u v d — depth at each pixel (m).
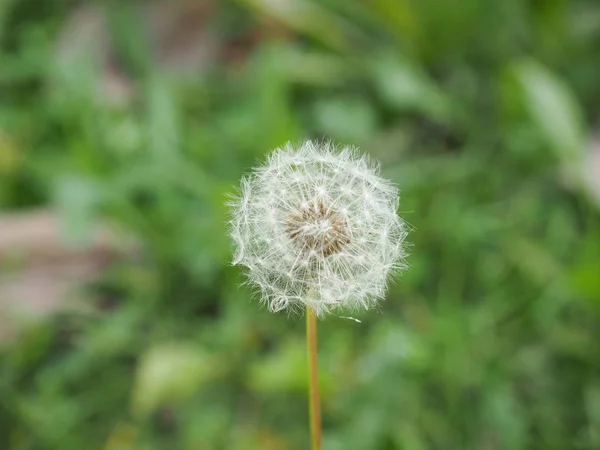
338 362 0.41
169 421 0.42
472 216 0.47
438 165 0.50
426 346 0.41
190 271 0.44
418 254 0.45
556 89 0.49
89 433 0.41
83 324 0.44
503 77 0.51
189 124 0.53
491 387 0.40
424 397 0.41
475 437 0.40
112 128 0.52
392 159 0.51
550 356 0.43
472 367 0.41
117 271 0.46
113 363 0.43
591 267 0.41
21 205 0.52
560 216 0.47
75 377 0.42
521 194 0.50
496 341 0.43
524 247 0.46
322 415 0.41
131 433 0.41
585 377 0.42
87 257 0.48
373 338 0.42
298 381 0.40
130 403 0.42
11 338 0.44
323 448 0.39
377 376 0.40
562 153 0.47
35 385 0.43
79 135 0.52
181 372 0.41
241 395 0.42
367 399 0.40
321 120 0.51
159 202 0.46
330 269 0.27
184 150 0.50
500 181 0.50
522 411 0.41
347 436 0.39
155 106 0.50
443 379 0.41
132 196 0.48
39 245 0.47
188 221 0.45
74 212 0.44
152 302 0.45
